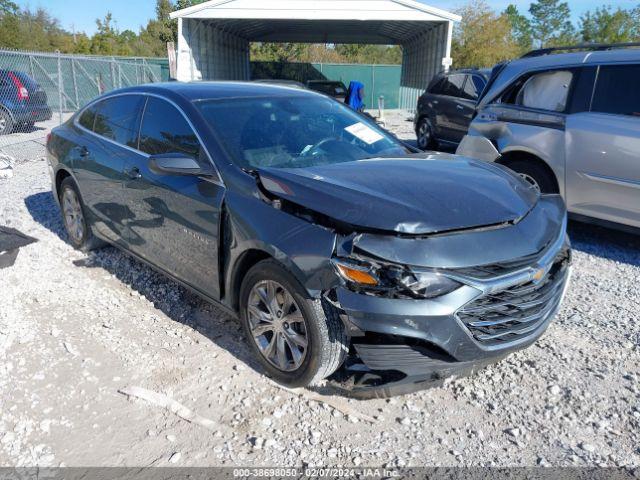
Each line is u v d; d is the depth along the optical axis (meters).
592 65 5.68
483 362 2.91
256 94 4.27
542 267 2.91
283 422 2.91
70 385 3.17
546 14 70.50
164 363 3.41
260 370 3.35
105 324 3.86
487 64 47.84
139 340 3.68
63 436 2.78
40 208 6.74
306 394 3.13
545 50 6.52
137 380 3.23
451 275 2.68
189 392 3.13
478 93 11.34
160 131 4.09
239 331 3.82
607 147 5.38
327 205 2.94
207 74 22.62
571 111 5.77
